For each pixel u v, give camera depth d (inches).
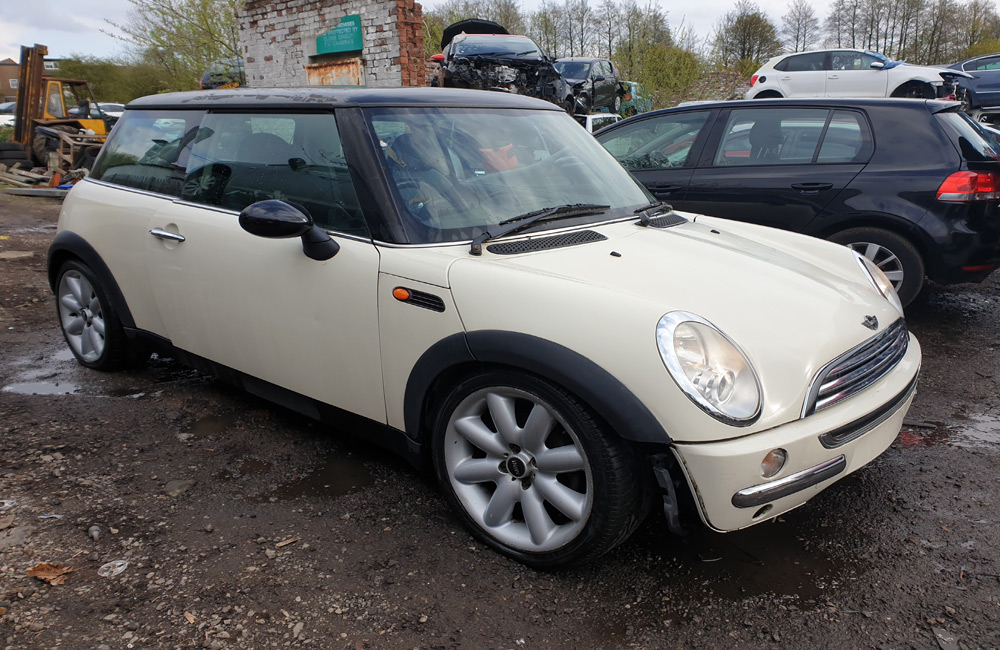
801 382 83.0
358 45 459.5
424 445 102.2
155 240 131.0
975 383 158.6
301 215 99.3
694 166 215.5
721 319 85.4
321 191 109.0
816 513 105.7
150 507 104.5
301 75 493.4
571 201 116.3
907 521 103.6
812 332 88.6
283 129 116.1
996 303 226.4
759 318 87.8
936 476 116.4
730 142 211.6
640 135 229.3
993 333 196.1
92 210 145.4
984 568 92.5
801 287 98.7
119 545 95.0
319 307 106.4
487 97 126.4
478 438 94.7
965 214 182.7
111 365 153.6
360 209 103.3
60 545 94.5
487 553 95.7
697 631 81.6
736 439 78.7
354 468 117.2
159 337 138.2
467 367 93.7
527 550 91.8
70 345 159.8
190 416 135.5
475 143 114.8
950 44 1963.6
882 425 92.6
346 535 98.8
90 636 78.7
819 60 637.9
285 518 102.6
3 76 2802.7
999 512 105.7
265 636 79.6
